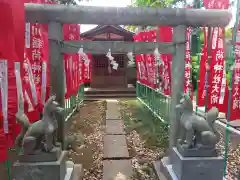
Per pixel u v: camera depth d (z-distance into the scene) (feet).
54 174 9.94
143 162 14.89
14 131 10.12
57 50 11.12
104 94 43.19
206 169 10.31
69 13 10.67
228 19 11.53
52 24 10.88
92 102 38.24
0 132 9.27
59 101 11.50
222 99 18.04
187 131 10.39
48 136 9.89
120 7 11.05
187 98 10.56
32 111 13.19
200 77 19.11
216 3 13.46
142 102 35.40
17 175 9.84
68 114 26.05
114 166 14.33
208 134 10.19
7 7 8.18
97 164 14.57
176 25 11.56
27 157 9.99
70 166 12.27
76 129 22.29
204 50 18.92
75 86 25.07
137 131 21.63
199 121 10.38
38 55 13.64
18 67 9.08
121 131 21.65
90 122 25.05
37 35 13.42
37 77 13.78
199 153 10.46
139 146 17.74
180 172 10.40
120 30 44.24
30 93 12.93
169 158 12.56
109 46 11.54
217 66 17.57
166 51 11.87
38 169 9.84
